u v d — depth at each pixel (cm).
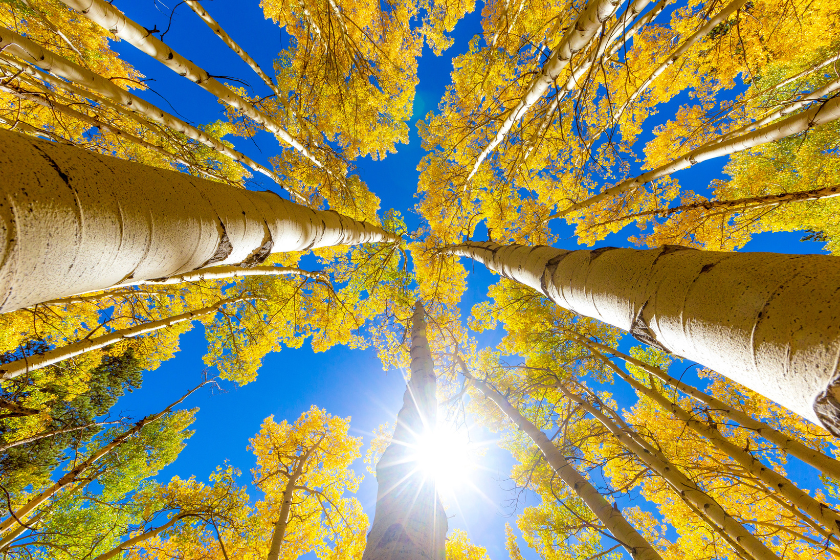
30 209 69
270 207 185
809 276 75
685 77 576
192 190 128
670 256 115
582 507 697
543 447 505
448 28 656
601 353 689
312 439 863
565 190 625
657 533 636
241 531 641
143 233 97
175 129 374
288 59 595
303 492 823
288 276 754
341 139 683
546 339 752
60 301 394
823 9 459
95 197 84
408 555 272
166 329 679
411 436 442
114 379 927
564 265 178
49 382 624
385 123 700
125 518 684
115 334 375
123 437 418
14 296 71
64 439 719
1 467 611
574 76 288
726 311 85
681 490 362
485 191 712
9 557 531
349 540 798
